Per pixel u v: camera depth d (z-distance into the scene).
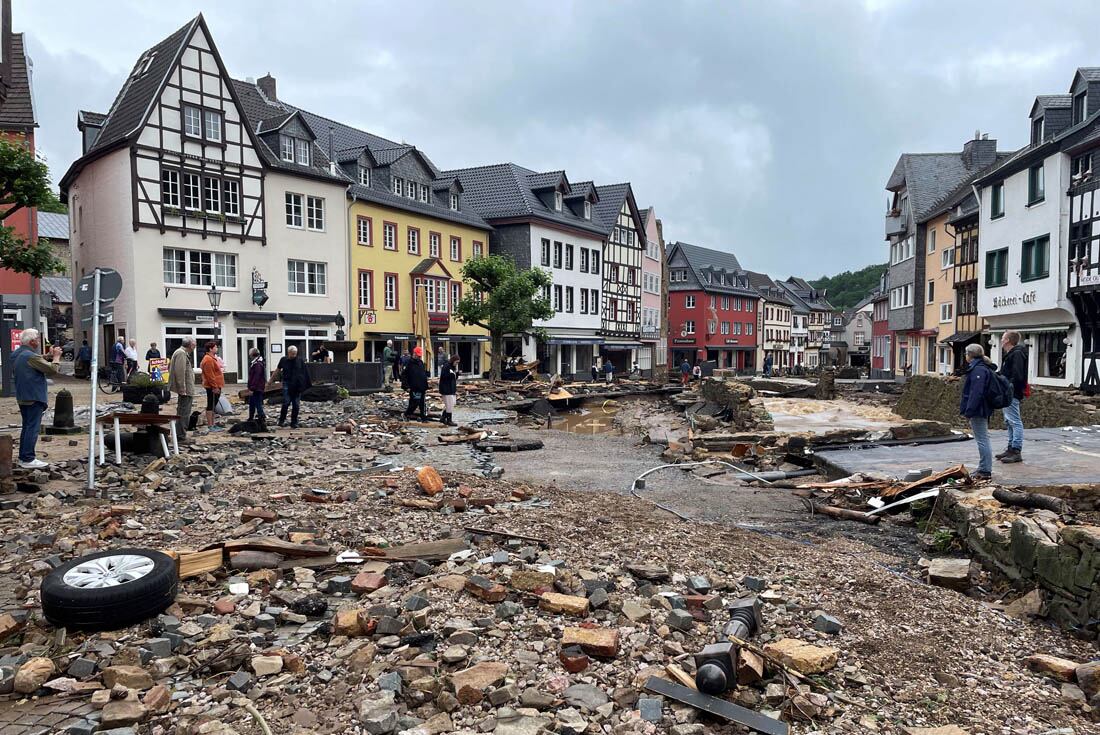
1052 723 3.93
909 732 3.67
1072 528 5.56
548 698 3.78
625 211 58.91
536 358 47.94
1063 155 24.92
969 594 6.28
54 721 3.64
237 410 19.67
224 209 30.89
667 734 3.55
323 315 34.56
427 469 9.01
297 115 33.81
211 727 3.51
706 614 5.04
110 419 11.13
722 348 83.06
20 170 20.08
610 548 6.59
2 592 5.41
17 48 30.08
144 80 31.38
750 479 11.64
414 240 40.28
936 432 13.91
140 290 28.34
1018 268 28.00
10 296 30.58
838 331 117.50
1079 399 17.75
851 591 5.86
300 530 6.82
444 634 4.55
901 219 46.91
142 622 4.69
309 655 4.31
